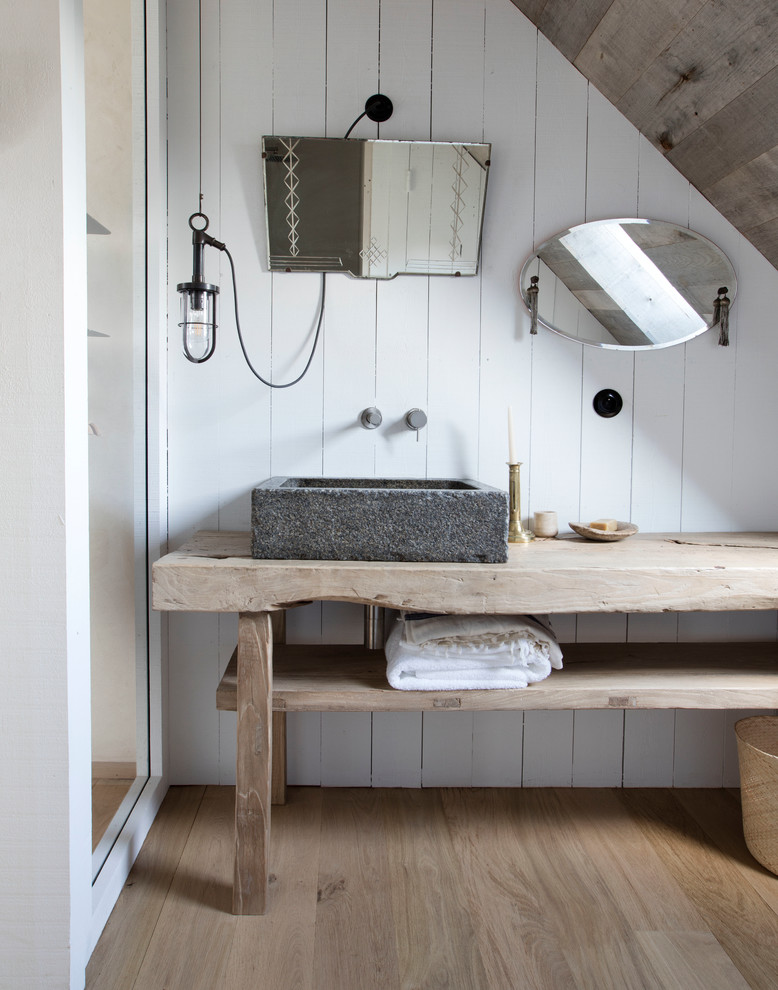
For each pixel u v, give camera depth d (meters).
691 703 1.86
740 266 2.31
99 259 1.81
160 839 2.04
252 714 1.74
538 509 2.35
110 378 1.92
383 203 2.22
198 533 2.20
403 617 1.96
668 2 1.80
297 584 1.72
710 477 2.37
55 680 1.45
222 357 2.25
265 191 2.19
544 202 2.27
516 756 2.38
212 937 1.65
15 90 1.38
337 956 1.60
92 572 1.84
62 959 1.47
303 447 2.29
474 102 2.24
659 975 1.55
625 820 2.19
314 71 2.21
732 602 1.80
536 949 1.62
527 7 2.18
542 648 1.85
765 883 1.87
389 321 2.28
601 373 2.33
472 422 2.31
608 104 2.26
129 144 2.02
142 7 2.09
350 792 2.33
